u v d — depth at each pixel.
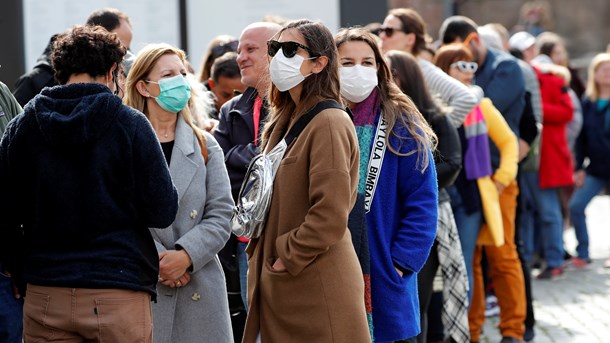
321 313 8.07
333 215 7.88
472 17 49.22
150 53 9.63
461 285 11.92
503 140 13.78
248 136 10.77
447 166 11.73
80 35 8.20
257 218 8.23
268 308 8.30
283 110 8.52
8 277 9.34
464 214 13.38
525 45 22.16
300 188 8.12
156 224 8.19
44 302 8.01
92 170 7.93
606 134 20.88
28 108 8.07
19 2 16.86
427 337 12.23
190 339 9.52
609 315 16.17
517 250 14.41
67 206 7.95
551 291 18.42
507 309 14.11
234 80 12.70
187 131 9.73
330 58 8.27
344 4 16.88
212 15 17.09
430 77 13.16
